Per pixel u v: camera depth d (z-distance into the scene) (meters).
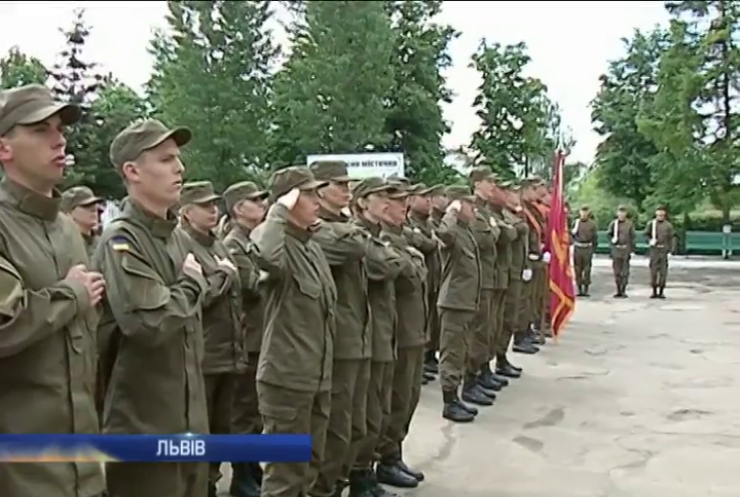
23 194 2.65
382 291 4.94
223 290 4.49
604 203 35.44
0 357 2.44
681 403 7.62
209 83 10.68
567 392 8.09
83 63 19.05
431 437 6.50
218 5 10.62
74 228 2.85
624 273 16.50
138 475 3.04
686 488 5.29
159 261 3.10
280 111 13.06
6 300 2.40
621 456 6.00
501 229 8.07
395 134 20.06
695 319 13.15
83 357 2.67
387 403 5.04
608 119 35.12
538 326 10.94
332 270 4.43
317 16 11.80
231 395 4.95
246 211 5.63
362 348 4.48
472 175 8.48
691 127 27.00
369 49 12.70
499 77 26.12
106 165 12.83
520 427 6.80
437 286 8.20
